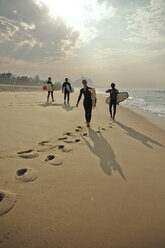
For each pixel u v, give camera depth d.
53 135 3.59
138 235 1.18
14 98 11.49
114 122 5.69
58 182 1.84
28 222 1.26
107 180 1.94
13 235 1.14
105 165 2.35
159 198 1.62
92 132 4.11
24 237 1.12
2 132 3.56
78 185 1.80
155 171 2.21
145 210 1.44
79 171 2.13
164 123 5.99
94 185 1.82
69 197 1.59
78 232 1.19
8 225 1.22
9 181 1.80
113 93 6.06
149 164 2.43
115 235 1.17
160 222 1.31
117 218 1.34
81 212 1.39
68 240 1.12
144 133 4.37
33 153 2.56
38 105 8.55
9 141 3.05
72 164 2.31
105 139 3.60
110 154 2.77
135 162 2.49
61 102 10.96
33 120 4.96
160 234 1.19
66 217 1.33
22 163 2.24
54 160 2.39
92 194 1.65
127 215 1.37
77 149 2.89
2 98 10.95
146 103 15.42
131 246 1.09
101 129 4.49
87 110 4.61
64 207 1.44
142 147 3.22
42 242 1.10
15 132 3.62
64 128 4.26
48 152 2.67
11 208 1.39
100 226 1.25
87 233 1.18
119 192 1.70
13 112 6.02
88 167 2.25
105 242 1.11
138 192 1.71
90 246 1.08
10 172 1.99
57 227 1.22
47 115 5.93
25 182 1.80
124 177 2.03
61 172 2.07
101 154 2.74
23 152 2.60
